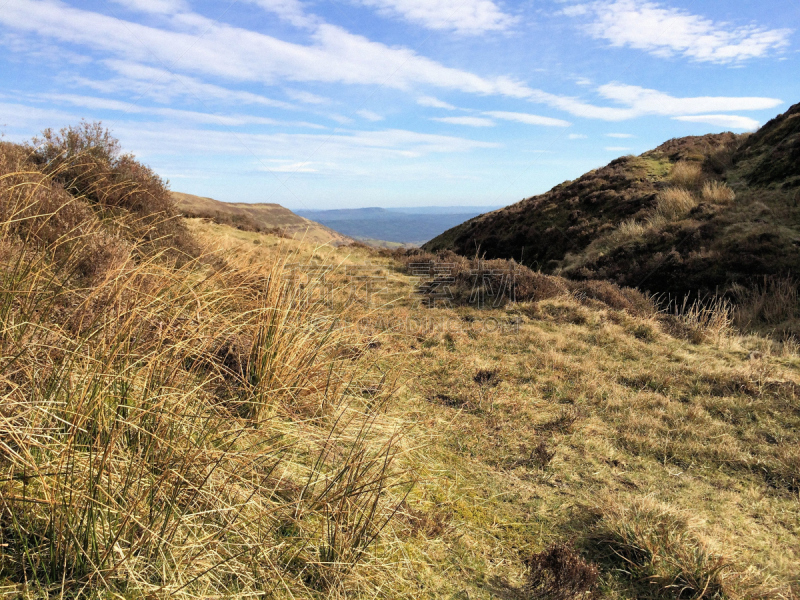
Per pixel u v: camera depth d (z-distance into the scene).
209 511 1.78
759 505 3.15
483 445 3.65
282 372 3.22
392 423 3.39
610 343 6.83
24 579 1.42
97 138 7.12
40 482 1.59
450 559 2.28
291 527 2.15
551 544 2.52
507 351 6.17
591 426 4.22
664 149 28.95
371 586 1.97
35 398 1.81
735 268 13.17
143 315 2.34
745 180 19.00
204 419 2.45
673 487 3.32
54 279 2.29
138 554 1.65
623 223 19.86
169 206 7.41
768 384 5.35
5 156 4.12
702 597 2.16
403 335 6.21
